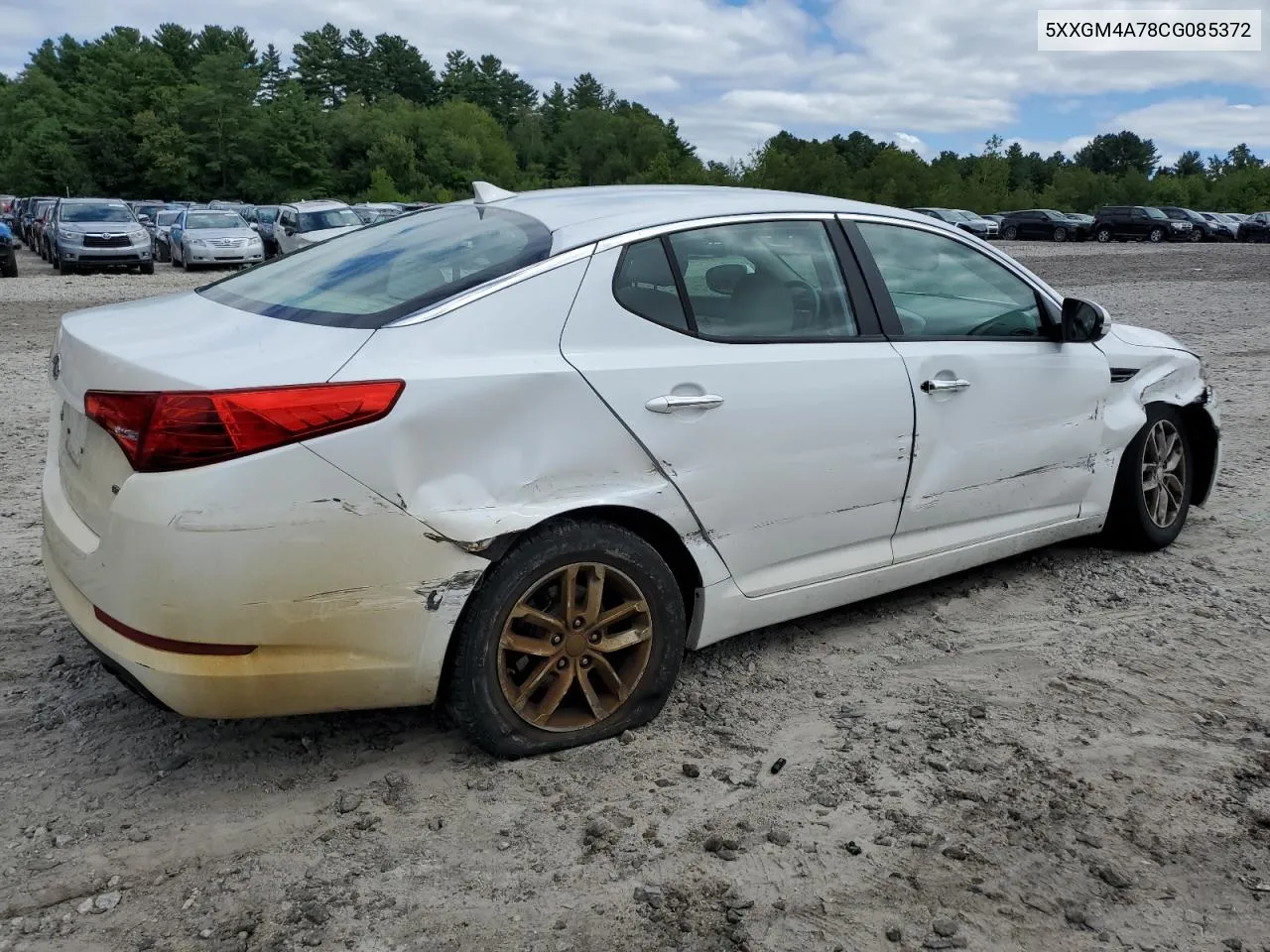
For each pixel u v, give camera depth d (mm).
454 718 3016
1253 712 3510
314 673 2740
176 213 33812
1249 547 5156
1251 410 8625
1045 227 49219
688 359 3227
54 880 2566
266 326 2924
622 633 3209
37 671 3633
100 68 113938
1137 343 4867
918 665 3832
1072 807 2941
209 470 2535
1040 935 2447
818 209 3770
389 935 2402
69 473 3004
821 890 2586
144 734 3254
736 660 3848
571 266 3098
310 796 2945
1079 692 3627
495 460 2854
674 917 2479
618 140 127625
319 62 140750
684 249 3352
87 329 3051
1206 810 2945
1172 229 46125
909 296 3906
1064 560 4941
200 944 2359
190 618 2590
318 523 2627
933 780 3066
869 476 3688
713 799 2959
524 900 2527
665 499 3174
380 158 99812
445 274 3068
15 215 39562
